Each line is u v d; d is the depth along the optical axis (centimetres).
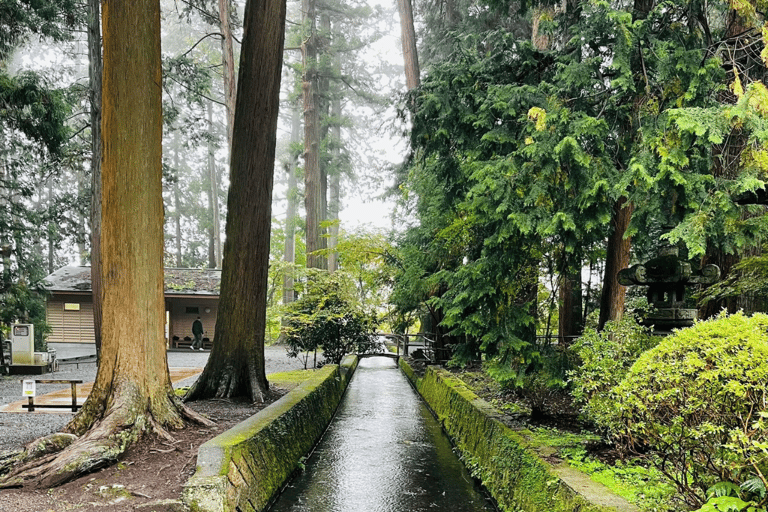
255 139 885
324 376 1059
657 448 344
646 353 331
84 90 1406
